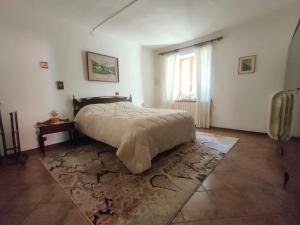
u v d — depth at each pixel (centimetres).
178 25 332
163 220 122
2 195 156
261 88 331
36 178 185
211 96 406
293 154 161
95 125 259
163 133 223
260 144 285
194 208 134
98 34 359
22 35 254
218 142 298
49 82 289
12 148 237
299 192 145
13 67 247
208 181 174
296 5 272
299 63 175
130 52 436
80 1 242
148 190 159
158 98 530
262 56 323
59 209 135
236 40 351
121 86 420
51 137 299
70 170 203
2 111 241
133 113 270
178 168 203
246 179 176
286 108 203
